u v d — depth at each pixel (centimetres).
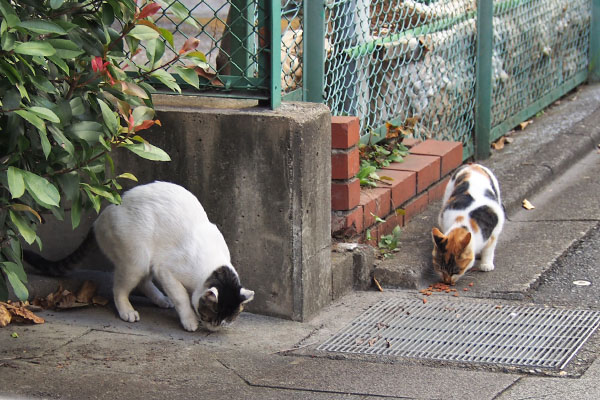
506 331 284
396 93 368
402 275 313
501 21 420
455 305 301
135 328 289
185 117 292
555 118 464
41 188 235
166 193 290
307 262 292
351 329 289
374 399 250
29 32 235
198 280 286
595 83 536
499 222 321
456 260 308
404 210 342
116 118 251
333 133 311
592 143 435
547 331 283
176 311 297
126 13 253
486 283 312
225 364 269
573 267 320
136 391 254
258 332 288
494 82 417
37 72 247
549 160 404
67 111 248
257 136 287
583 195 378
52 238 312
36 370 263
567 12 493
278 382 259
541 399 248
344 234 319
